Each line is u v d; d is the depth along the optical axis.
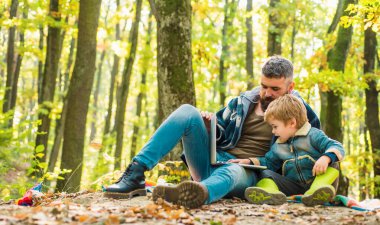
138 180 3.89
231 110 4.51
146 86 19.64
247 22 18.55
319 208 3.70
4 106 15.41
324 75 11.87
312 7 16.77
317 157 4.03
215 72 19.28
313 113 4.27
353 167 15.27
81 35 9.08
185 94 7.34
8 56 15.71
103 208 3.36
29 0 13.69
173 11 7.35
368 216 3.36
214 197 3.61
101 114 36.00
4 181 7.43
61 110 14.36
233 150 4.39
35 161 7.06
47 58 12.62
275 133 4.10
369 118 13.24
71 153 8.92
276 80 4.18
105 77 40.06
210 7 17.31
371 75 12.76
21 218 2.86
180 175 6.98
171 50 7.34
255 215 3.40
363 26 9.10
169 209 3.26
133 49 14.27
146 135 22.16
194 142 4.04
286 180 4.09
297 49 20.20
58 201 3.96
